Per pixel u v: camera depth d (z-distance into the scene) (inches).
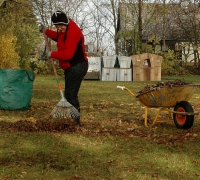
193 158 213.2
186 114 292.8
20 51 1438.2
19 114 371.6
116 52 1750.7
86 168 191.9
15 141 245.6
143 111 418.6
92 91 687.1
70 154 217.6
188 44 1756.9
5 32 1273.4
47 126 288.0
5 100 392.5
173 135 278.5
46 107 432.8
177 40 1888.5
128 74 1154.7
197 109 448.8
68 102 297.1
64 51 285.0
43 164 196.7
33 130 282.2
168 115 390.3
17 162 199.2
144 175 182.1
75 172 185.2
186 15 1731.1
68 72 296.2
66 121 289.9
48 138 255.8
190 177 180.5
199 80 1149.7
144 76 1163.9
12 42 1301.7
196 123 336.5
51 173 182.7
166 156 216.4
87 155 216.4
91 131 286.7
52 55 285.7
